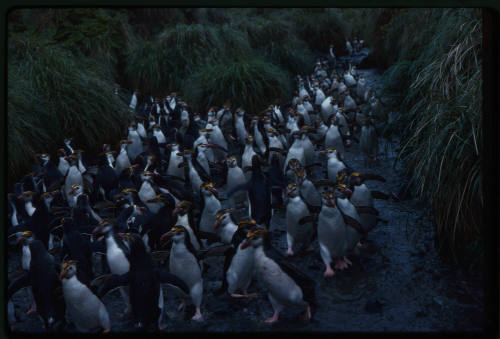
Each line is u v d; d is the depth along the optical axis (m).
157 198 4.26
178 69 11.10
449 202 3.98
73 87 7.69
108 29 11.37
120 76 11.36
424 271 3.98
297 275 3.21
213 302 3.73
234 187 5.40
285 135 7.98
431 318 3.30
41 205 4.40
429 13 8.88
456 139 3.95
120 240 3.64
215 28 12.77
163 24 13.64
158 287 3.13
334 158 5.58
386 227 4.93
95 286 3.21
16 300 3.94
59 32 10.70
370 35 15.44
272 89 10.11
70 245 3.62
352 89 10.88
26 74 7.44
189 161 5.85
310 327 3.28
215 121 7.53
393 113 7.68
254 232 3.21
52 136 7.16
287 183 5.72
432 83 5.10
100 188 5.62
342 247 3.94
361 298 3.64
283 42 14.06
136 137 7.36
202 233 4.03
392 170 6.59
